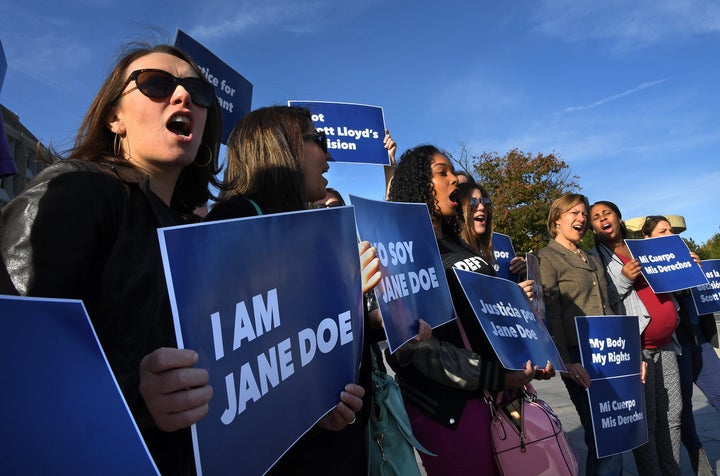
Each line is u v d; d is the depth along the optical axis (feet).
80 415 2.58
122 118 4.53
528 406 7.32
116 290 3.59
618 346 11.22
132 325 3.60
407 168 8.86
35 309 2.51
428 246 7.23
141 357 3.58
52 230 3.35
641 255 13.12
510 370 7.20
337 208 5.17
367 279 5.72
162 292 3.79
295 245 4.48
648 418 12.19
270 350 3.97
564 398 21.08
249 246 3.94
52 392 2.49
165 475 3.75
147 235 3.88
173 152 4.48
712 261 15.44
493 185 98.99
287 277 4.31
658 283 12.63
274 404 3.90
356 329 5.13
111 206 3.72
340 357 4.79
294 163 5.91
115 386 2.77
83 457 2.54
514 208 95.40
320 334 4.58
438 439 7.18
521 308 8.38
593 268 12.22
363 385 5.98
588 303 11.69
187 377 3.05
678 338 13.64
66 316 2.64
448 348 7.13
